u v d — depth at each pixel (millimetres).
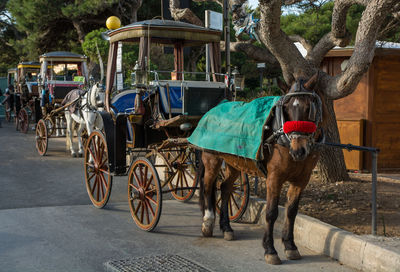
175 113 6434
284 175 4844
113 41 7250
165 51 8797
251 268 4863
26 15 25125
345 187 7953
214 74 7273
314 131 4504
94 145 7535
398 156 10352
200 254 5324
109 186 7141
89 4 23469
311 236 5480
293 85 4715
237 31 7961
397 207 6668
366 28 5695
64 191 8773
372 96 10070
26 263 4988
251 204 6750
